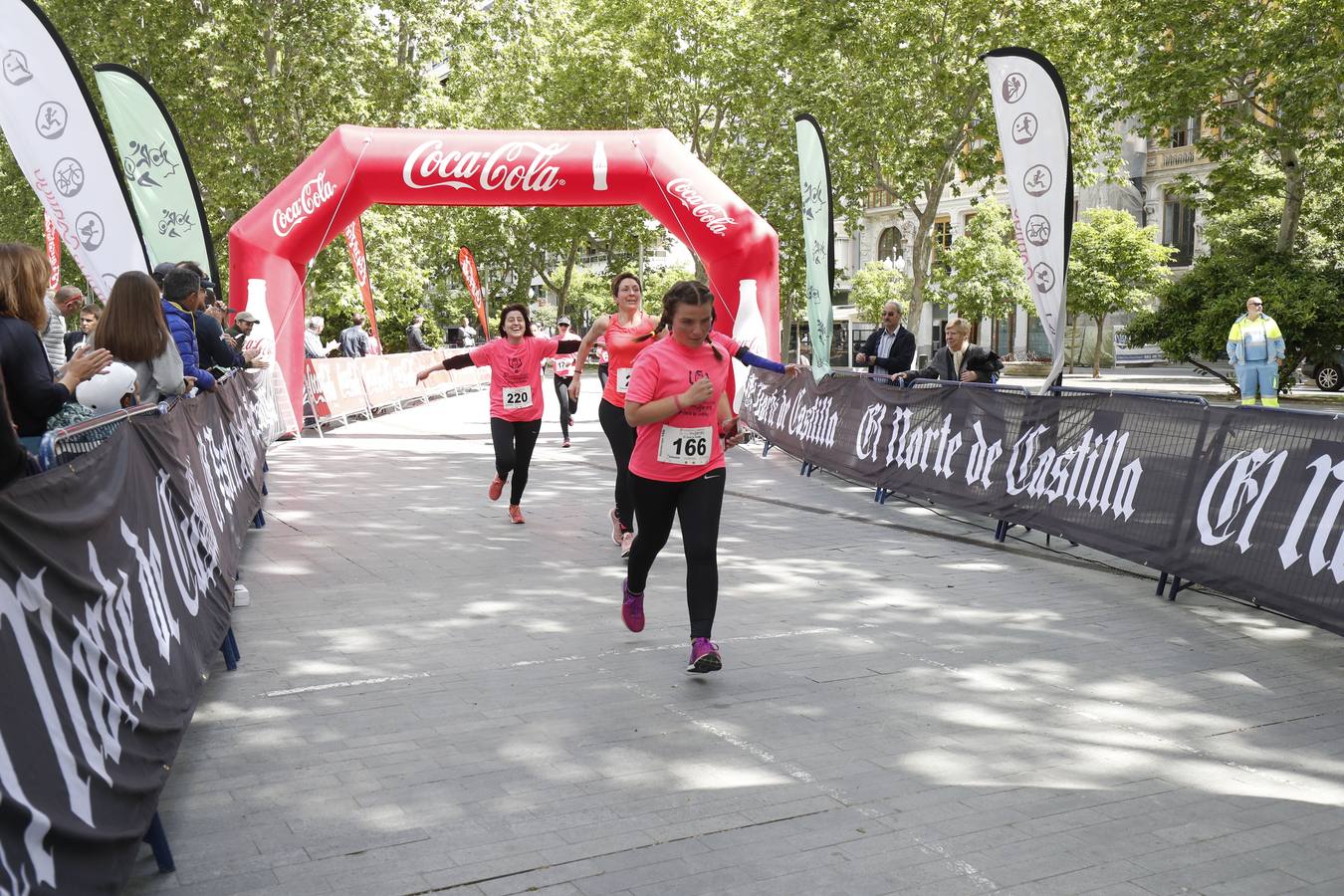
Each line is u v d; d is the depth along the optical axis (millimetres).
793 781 3762
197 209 10984
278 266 14438
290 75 26234
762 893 2996
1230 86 22984
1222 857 3227
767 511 9656
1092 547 7090
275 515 9211
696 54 33469
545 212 40719
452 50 28859
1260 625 5871
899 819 3463
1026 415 8117
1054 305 8766
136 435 3834
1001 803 3590
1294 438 5656
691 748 4055
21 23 8156
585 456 13742
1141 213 45875
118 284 5395
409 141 14258
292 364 14891
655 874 3096
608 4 33906
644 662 5125
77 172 8328
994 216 40281
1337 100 21281
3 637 2277
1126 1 23406
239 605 6141
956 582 6848
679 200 14633
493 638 5512
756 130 33531
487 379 32281
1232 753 4059
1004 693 4715
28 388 4086
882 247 53969
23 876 2129
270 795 3621
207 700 4566
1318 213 29078
